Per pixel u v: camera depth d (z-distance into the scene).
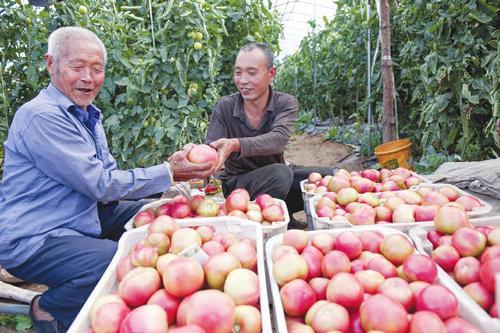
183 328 1.12
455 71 4.36
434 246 1.71
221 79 4.96
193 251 1.54
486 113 4.25
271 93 3.05
